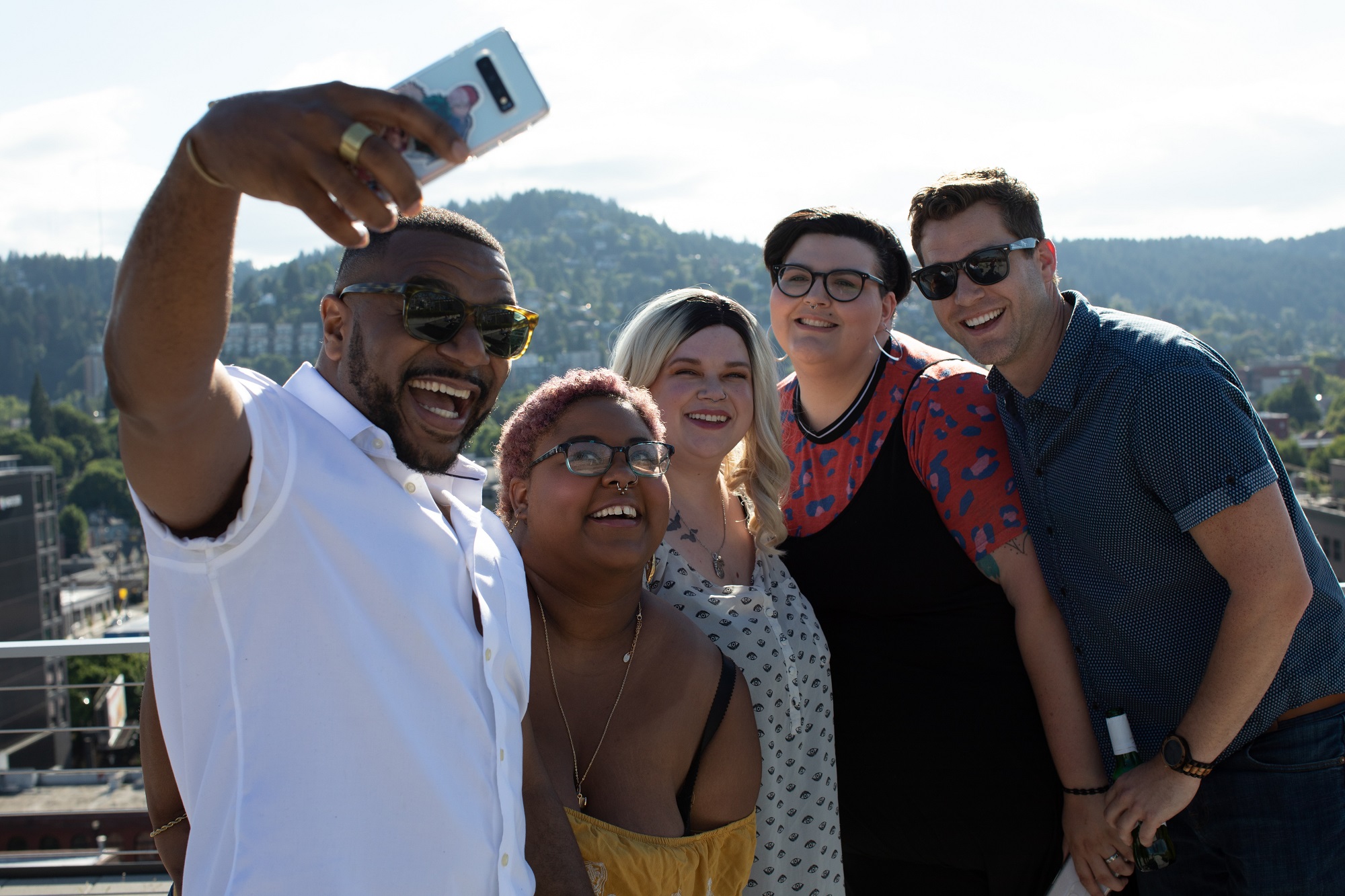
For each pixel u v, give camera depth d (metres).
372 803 1.19
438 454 1.40
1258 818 2.14
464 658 1.32
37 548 51.47
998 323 2.24
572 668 1.73
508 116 1.12
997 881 2.37
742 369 2.29
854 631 2.45
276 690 1.18
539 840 1.50
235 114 0.93
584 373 1.79
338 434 1.31
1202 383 2.03
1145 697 2.22
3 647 3.13
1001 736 2.33
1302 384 98.81
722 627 2.05
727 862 1.80
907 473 2.44
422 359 1.35
